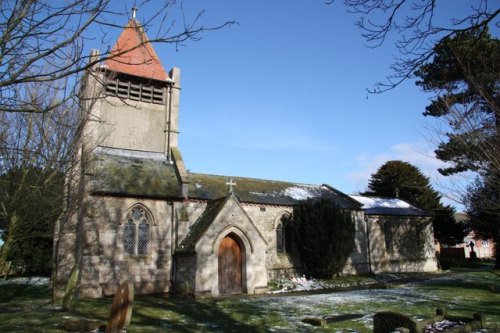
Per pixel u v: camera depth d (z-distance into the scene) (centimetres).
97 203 2047
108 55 478
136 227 2181
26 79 434
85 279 1955
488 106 1038
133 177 2278
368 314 1450
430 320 1079
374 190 5609
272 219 2706
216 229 2142
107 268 2036
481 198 1201
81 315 1411
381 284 2442
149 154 2538
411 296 1919
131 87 2536
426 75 1457
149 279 2147
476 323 1062
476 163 1080
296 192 3077
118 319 1055
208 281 2056
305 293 2206
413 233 3588
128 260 2105
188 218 2333
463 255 5131
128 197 2162
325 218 2675
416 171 5356
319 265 2627
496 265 3491
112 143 2425
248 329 1221
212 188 2620
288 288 2369
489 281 2559
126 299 1062
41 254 3109
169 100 2666
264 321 1347
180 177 2378
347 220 2755
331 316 1423
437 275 3184
